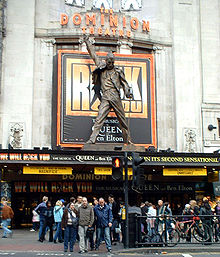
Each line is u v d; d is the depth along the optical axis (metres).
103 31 29.55
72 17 30.09
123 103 28.39
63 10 31.45
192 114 30.67
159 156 23.55
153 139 28.50
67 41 30.03
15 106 28.08
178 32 31.62
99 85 27.84
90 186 28.27
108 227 14.72
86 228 14.84
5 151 21.88
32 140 28.45
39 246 16.08
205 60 32.12
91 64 28.47
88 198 28.41
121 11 32.50
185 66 31.22
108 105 25.64
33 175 27.33
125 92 25.97
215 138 30.86
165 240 15.29
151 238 15.34
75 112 27.75
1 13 28.64
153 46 31.28
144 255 13.85
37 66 29.44
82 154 22.70
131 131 28.19
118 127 28.00
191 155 23.94
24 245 16.38
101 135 27.62
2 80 28.20
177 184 29.48
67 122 27.55
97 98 28.16
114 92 25.70
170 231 15.45
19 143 27.53
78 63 28.33
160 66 31.28
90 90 28.19
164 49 31.53
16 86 28.31
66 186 28.02
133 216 15.32
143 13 32.75
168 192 29.22
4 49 28.58
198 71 31.41
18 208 27.58
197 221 15.73
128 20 30.34
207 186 30.02
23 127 27.78
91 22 29.70
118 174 14.94
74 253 14.25
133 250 14.52
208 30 32.56
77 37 29.77
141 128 28.39
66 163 22.42
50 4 30.95
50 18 30.77
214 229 15.85
